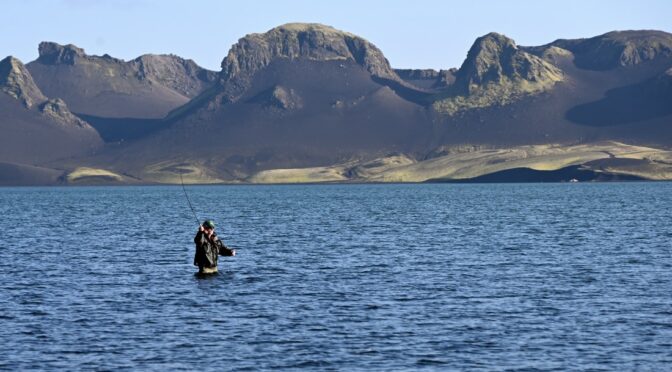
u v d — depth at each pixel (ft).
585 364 131.34
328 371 128.57
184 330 154.40
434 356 136.26
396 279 216.74
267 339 147.33
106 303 181.98
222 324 159.33
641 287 199.93
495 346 142.10
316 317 165.48
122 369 129.70
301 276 223.30
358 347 141.79
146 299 187.01
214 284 209.36
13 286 207.10
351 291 196.75
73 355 137.39
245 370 128.98
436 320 162.20
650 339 145.59
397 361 133.69
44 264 256.11
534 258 264.93
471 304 178.70
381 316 166.30
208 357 135.95
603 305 176.24
